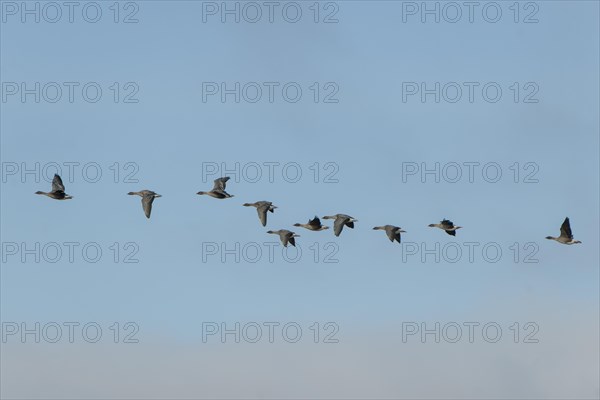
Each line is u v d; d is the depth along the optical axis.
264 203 139.88
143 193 139.88
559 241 145.12
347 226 143.00
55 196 142.25
